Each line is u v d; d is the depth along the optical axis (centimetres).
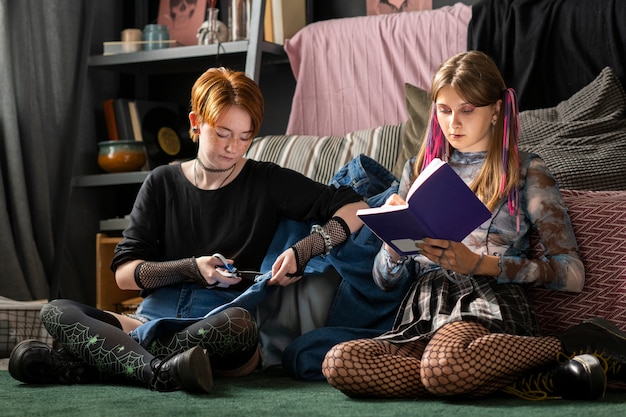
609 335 222
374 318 271
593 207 254
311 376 253
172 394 221
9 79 425
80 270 471
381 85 413
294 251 262
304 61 429
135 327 262
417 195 204
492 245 236
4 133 426
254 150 382
